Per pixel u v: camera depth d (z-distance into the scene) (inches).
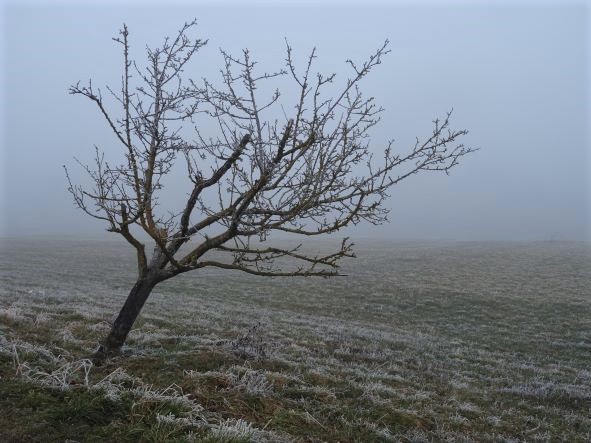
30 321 444.5
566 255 2497.5
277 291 1375.5
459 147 254.1
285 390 291.0
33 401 199.9
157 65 283.4
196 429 196.4
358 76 250.2
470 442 279.6
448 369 529.3
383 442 247.9
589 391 479.5
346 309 1125.7
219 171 281.3
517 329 945.5
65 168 275.7
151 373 282.7
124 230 290.5
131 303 311.7
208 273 1761.8
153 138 278.1
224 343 430.3
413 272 1859.0
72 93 262.2
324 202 266.4
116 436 182.9
